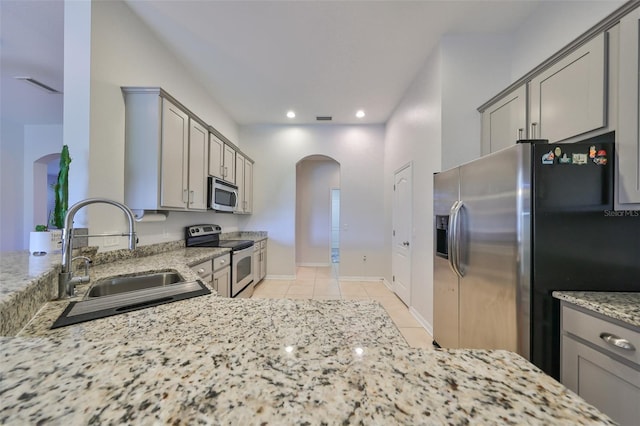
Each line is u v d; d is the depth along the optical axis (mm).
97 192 1771
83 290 1255
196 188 2584
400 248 3627
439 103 2432
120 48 1962
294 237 4715
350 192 4664
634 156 1177
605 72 1306
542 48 2070
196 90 3168
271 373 421
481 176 1643
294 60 2777
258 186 4734
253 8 2086
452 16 2180
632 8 1177
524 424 331
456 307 1926
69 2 1724
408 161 3309
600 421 339
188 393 368
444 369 450
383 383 405
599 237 1318
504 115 2045
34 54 2600
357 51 2615
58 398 347
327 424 321
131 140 1979
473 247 1713
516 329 1369
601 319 1122
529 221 1336
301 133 4695
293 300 1126
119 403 344
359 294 3854
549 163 1330
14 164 4254
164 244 2559
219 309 1017
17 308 816
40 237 1544
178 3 2027
